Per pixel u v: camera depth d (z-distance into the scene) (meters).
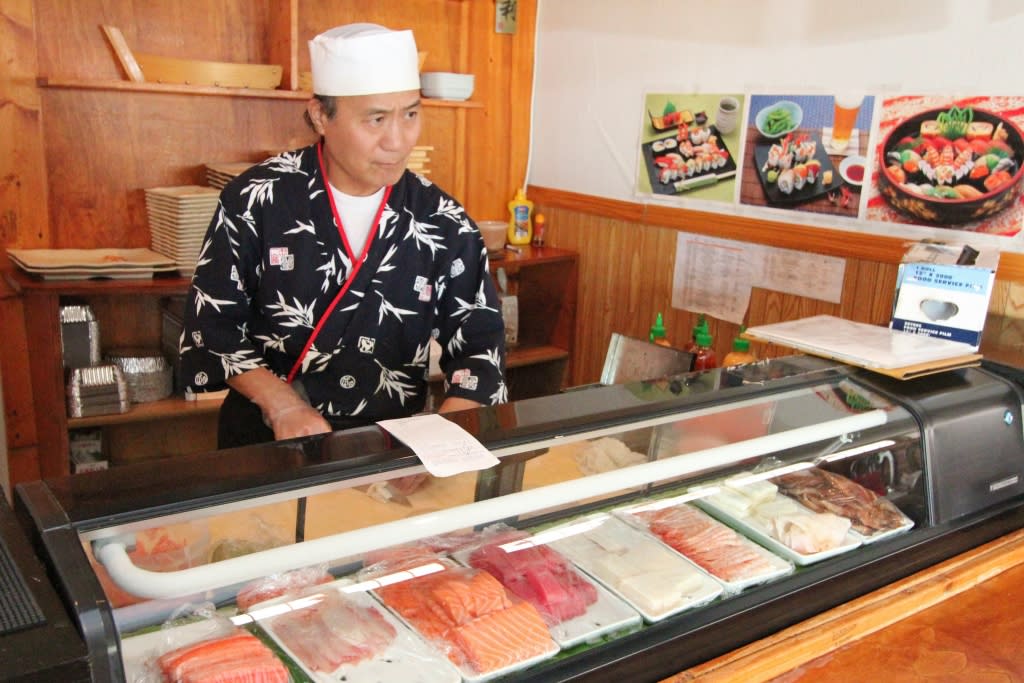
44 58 2.73
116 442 3.12
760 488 1.45
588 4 3.40
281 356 1.91
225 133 3.09
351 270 1.82
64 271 2.61
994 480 1.57
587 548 1.29
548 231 3.76
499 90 3.66
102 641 0.80
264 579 1.07
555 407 1.42
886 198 2.54
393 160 1.69
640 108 3.25
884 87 2.49
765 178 2.86
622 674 1.11
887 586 1.39
